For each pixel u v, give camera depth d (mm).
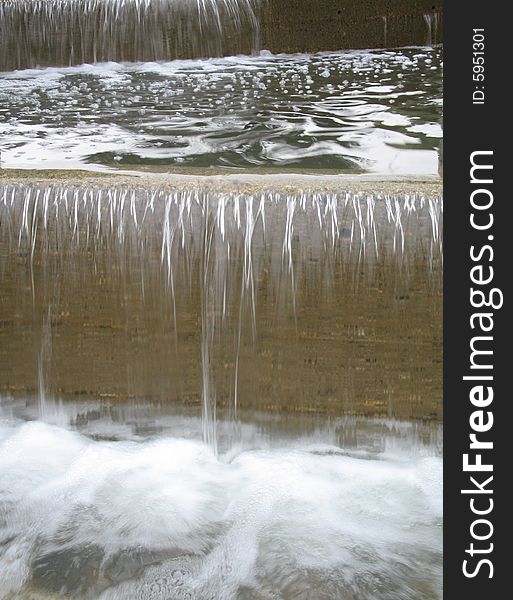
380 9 6109
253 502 2695
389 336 2803
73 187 2928
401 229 2713
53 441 3064
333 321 2822
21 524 2600
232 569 2359
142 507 2674
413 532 2537
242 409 2979
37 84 5633
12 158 3627
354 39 6211
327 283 2785
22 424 3146
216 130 4227
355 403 2893
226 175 3000
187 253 2861
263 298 2840
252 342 2896
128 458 2969
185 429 3049
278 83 5336
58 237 2945
